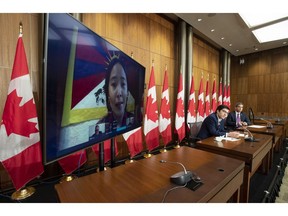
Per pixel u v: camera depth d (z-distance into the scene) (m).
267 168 2.59
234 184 1.15
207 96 4.92
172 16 3.83
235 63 6.36
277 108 5.51
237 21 3.70
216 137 2.22
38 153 1.90
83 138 1.06
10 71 1.99
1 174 1.97
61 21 0.85
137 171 1.12
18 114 1.74
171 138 3.71
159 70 3.70
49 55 0.79
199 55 4.95
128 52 3.13
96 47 1.14
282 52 5.40
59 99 0.86
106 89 1.27
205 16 3.53
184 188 0.91
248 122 3.74
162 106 3.40
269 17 3.46
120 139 3.12
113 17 2.90
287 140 4.66
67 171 2.24
